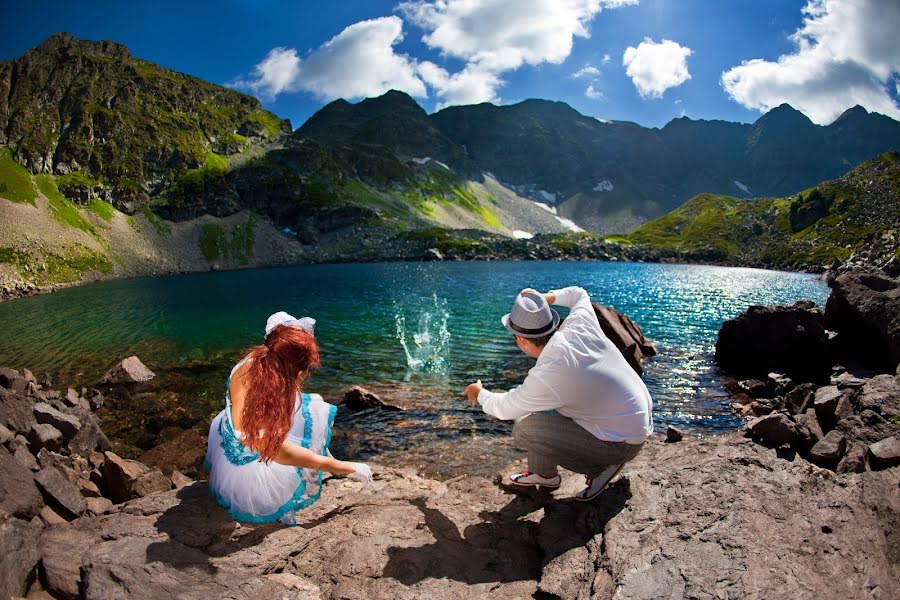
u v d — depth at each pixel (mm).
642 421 4629
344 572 4309
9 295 62188
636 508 4730
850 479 4582
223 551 4395
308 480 4840
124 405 14797
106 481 8133
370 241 152250
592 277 75625
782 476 4809
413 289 55438
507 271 89812
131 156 143500
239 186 156500
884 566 3600
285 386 4105
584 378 4422
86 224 114562
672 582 3594
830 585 3438
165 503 5066
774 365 17484
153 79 180375
